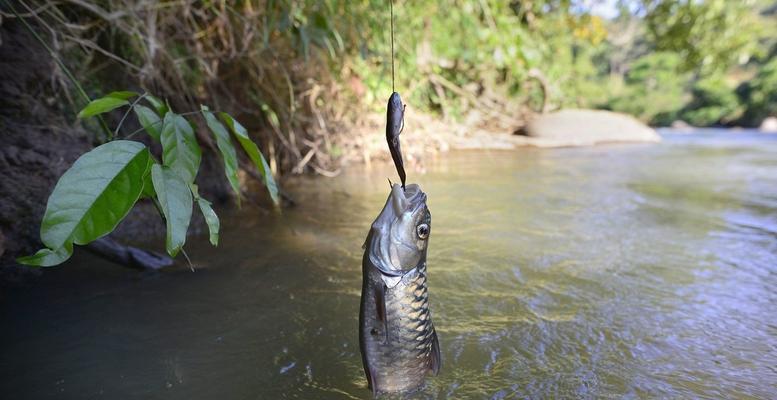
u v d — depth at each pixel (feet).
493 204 4.79
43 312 2.48
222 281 2.87
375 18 6.00
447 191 5.39
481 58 8.80
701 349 2.22
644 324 2.43
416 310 1.89
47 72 3.17
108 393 1.91
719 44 13.85
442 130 8.91
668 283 2.89
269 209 4.52
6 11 3.01
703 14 13.12
